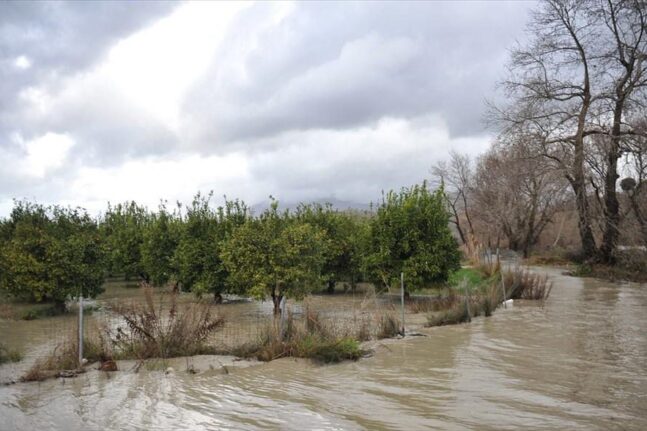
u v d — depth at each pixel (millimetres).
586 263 35469
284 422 6988
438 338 12586
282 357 10461
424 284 20031
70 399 7883
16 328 14602
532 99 33906
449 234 20172
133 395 8094
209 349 10766
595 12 31438
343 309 17047
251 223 16406
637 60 30516
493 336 12844
